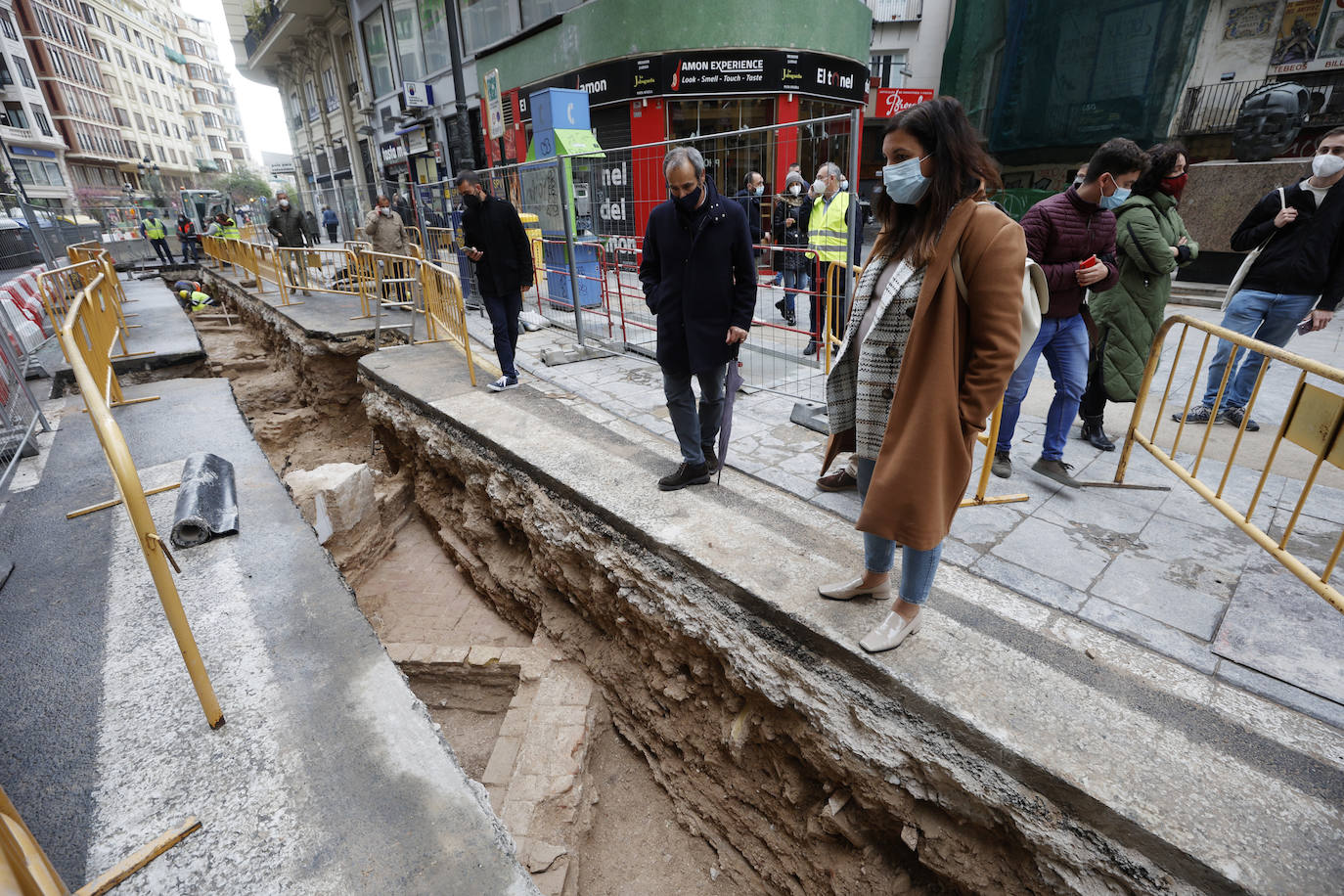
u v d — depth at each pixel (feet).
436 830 5.98
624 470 13.12
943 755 6.89
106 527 11.26
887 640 7.59
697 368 11.09
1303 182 13.42
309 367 29.22
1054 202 10.82
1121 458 12.05
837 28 45.88
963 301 6.07
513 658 13.09
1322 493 11.67
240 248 48.98
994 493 11.96
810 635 8.18
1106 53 51.78
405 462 21.26
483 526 16.12
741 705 9.56
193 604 9.10
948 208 5.86
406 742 6.89
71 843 5.82
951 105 5.71
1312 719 6.71
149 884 5.51
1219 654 7.66
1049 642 7.92
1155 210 12.61
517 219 17.75
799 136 15.47
